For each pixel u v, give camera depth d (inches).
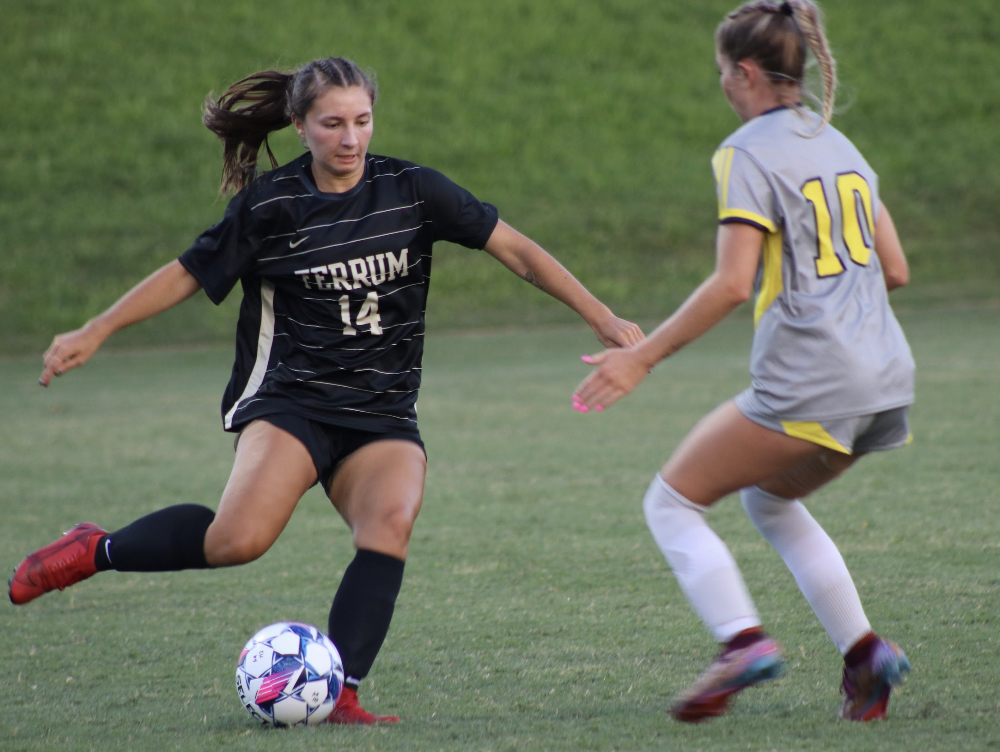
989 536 765.9
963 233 3331.7
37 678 527.8
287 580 738.2
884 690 419.8
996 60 4259.4
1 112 3563.0
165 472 1165.1
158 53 3882.9
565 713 446.9
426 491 1023.0
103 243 3088.1
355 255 463.5
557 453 1210.6
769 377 402.3
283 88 508.1
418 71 3944.4
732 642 407.8
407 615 631.2
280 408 466.9
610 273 3085.6
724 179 404.5
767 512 450.3
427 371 1988.2
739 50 423.8
